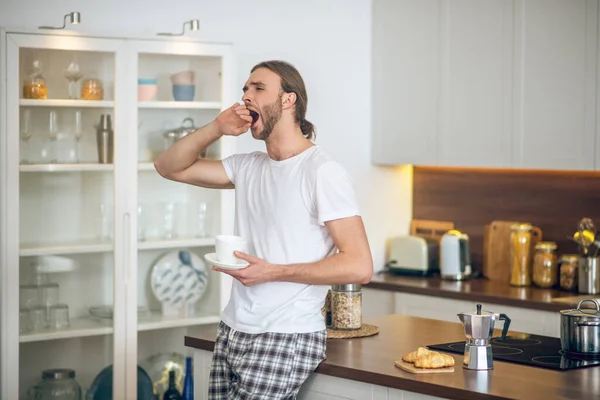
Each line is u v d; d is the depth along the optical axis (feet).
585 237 16.06
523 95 16.46
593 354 10.27
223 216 16.16
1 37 14.20
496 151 16.92
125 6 16.11
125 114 15.23
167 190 15.78
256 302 10.07
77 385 15.08
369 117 19.29
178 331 15.93
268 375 9.78
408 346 10.89
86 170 15.07
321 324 10.19
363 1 19.03
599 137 15.31
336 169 9.80
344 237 9.73
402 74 18.62
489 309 16.01
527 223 17.80
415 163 18.42
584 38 15.48
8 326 14.46
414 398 9.19
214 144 16.15
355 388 9.74
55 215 14.87
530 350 10.75
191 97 15.85
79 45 14.76
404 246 18.93
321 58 18.44
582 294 16.01
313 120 18.38
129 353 15.44
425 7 18.08
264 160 10.61
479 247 18.78
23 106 14.47
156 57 15.55
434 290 16.84
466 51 17.39
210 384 10.53
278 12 17.79
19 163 14.47
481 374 9.44
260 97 10.14
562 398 8.48
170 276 15.88
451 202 19.29
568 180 17.15
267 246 10.19
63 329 14.94
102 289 15.28
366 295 18.20
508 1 16.63
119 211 15.26
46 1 15.38
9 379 14.49
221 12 17.11
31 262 14.67
